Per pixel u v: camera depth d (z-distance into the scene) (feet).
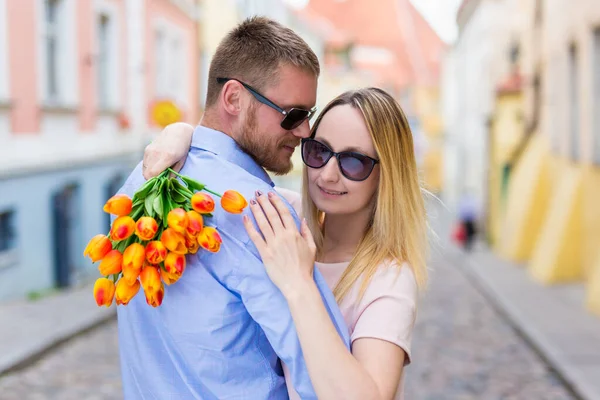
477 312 35.01
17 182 32.71
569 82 42.98
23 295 33.37
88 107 41.27
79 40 39.70
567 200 42.93
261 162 6.02
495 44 75.77
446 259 65.57
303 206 7.03
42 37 35.58
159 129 54.75
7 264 31.86
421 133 164.25
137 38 49.32
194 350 5.34
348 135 6.26
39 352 22.94
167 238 5.06
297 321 5.13
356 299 5.92
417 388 20.94
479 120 91.09
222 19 74.54
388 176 6.21
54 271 36.68
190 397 5.42
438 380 21.85
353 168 6.24
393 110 6.32
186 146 5.76
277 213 5.43
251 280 5.25
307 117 5.97
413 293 5.92
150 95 52.47
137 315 5.63
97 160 42.78
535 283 43.96
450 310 35.60
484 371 23.06
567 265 42.86
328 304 5.40
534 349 26.02
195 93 64.08
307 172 6.90
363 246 6.26
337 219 6.77
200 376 5.35
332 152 6.33
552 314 32.12
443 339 28.17
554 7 47.24
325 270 6.63
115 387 20.11
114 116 45.75
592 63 35.73
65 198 37.86
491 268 53.78
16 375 20.98
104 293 5.24
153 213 5.25
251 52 5.71
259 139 5.83
